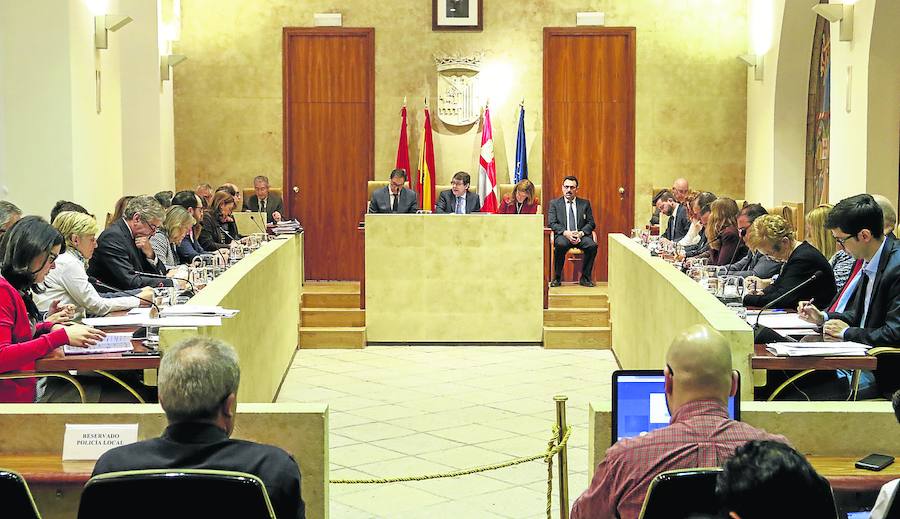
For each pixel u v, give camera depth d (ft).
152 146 42.68
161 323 17.11
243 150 46.16
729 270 29.45
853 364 16.87
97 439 12.80
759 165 44.39
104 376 19.04
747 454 7.50
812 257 22.33
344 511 18.99
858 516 11.40
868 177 32.73
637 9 45.75
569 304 38.19
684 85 46.01
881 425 13.07
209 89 45.93
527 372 32.24
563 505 15.14
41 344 16.25
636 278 29.40
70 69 31.01
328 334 36.22
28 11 30.83
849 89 34.24
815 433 13.10
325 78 45.96
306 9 45.73
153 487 9.34
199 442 10.04
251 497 9.35
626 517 10.47
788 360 16.87
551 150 46.03
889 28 32.09
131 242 25.67
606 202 46.24
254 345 24.16
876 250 19.10
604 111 46.01
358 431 24.95
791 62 41.78
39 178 31.14
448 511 19.01
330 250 46.44
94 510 9.37
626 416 12.52
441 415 26.61
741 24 45.85
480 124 45.83
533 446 23.57
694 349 10.73
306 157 46.21
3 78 30.91
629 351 30.89
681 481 9.80
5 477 10.16
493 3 45.62
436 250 36.40
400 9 45.68
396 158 46.01
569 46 45.83
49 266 17.85
